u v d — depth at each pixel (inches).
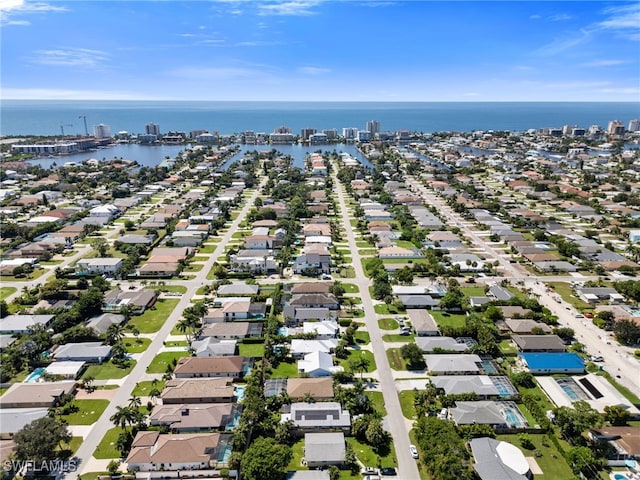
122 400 4626.0
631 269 7869.1
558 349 5423.2
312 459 3809.1
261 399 4436.5
